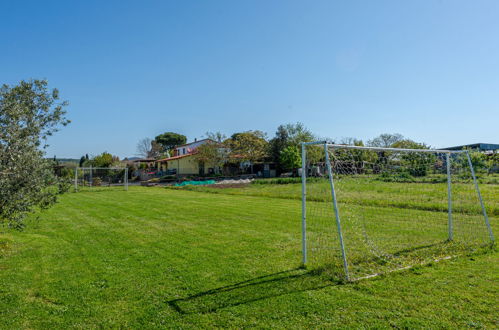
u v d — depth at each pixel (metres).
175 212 11.84
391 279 4.59
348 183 10.25
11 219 5.36
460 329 3.20
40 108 6.40
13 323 3.47
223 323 3.42
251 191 20.77
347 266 5.00
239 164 44.03
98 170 39.34
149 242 7.07
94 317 3.60
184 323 3.43
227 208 12.75
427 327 3.25
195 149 42.72
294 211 11.49
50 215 11.35
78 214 11.58
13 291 4.32
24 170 5.12
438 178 12.47
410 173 11.33
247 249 6.37
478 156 17.83
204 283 4.56
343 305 3.79
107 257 5.90
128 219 10.36
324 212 10.48
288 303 3.86
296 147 38.66
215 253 6.10
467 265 5.18
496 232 7.56
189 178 36.22
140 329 3.33
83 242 7.11
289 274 4.88
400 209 10.74
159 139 79.12
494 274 4.74
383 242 6.75
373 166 9.02
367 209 10.77
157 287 4.44
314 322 3.40
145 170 48.97
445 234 7.43
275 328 3.29
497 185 15.55
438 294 4.05
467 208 10.59
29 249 6.46
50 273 5.03
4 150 4.81
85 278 4.80
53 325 3.43
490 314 3.51
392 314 3.53
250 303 3.89
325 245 6.57
